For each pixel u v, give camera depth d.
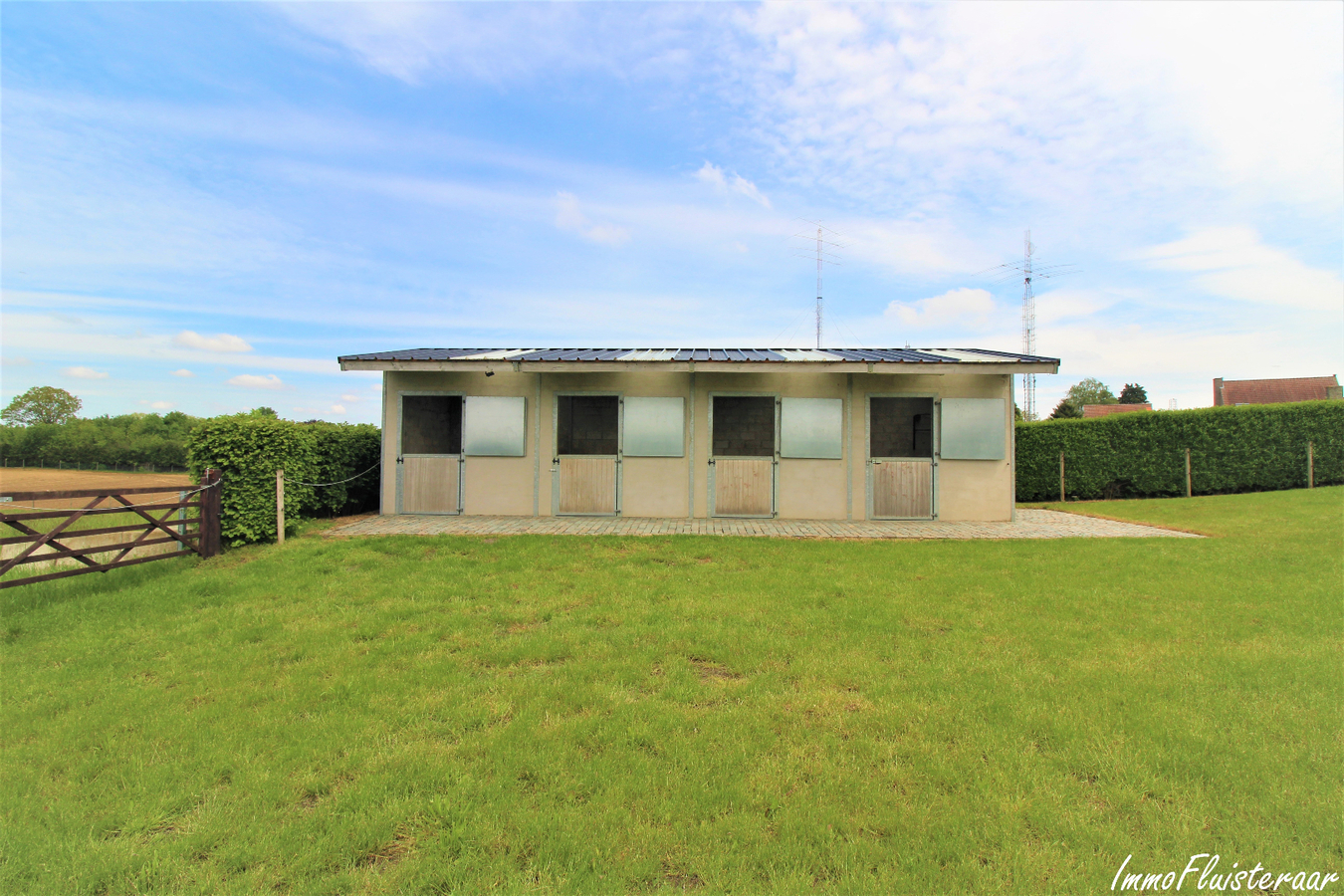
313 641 4.33
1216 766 2.61
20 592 5.48
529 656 3.98
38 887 1.95
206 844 2.15
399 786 2.48
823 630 4.49
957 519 10.50
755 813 2.31
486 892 1.91
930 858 2.07
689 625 4.58
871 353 11.02
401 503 10.62
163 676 3.74
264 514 7.73
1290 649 4.08
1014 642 4.24
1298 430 14.25
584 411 11.95
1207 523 10.17
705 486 10.59
